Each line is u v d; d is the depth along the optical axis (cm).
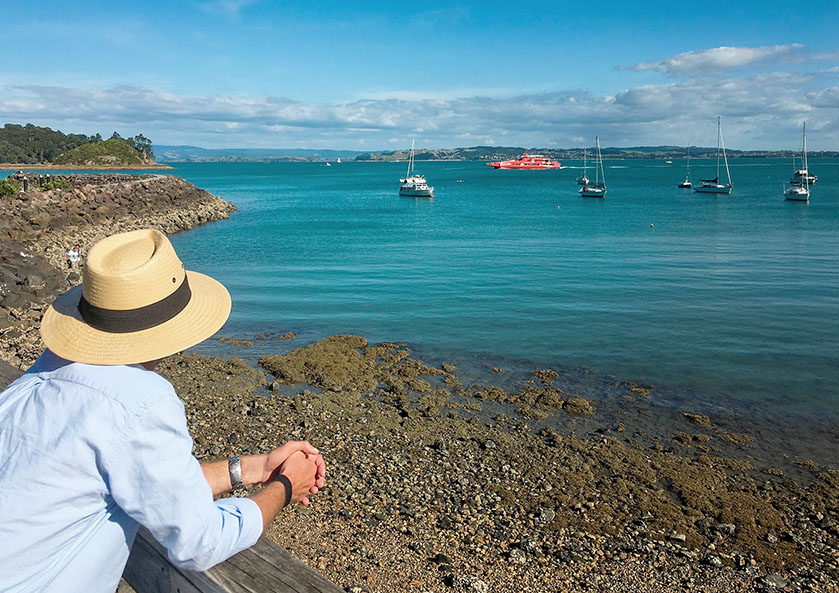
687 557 738
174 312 171
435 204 8131
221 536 159
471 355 1513
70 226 3559
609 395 1261
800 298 2220
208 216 5494
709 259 3275
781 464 974
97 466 150
